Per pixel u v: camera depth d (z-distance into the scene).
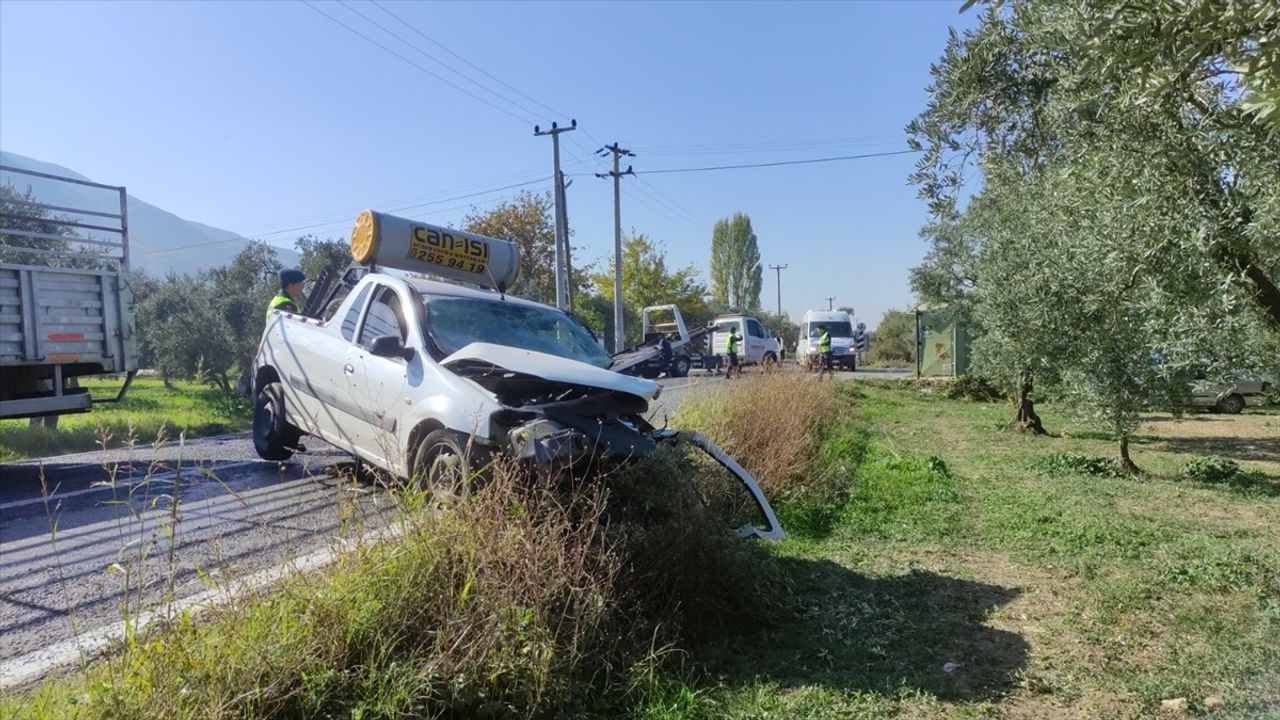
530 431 4.47
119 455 8.72
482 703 3.02
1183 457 12.24
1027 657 3.95
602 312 48.88
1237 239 3.69
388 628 3.14
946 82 5.28
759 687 3.55
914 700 3.49
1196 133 3.66
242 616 3.06
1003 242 9.39
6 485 7.12
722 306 83.88
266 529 4.55
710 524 4.32
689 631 4.03
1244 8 2.56
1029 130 5.36
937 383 23.52
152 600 4.12
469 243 7.67
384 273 6.88
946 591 4.93
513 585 3.41
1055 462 10.38
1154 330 4.63
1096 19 3.12
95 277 8.84
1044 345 8.98
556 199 30.84
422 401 5.38
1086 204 4.53
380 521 3.81
